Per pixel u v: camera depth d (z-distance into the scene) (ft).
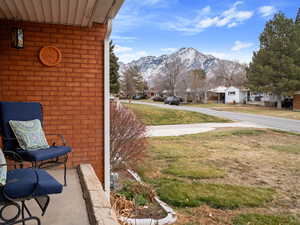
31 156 10.10
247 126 53.72
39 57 13.34
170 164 24.16
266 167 23.86
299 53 92.48
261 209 14.65
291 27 95.96
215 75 176.14
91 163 14.33
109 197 14.17
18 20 13.03
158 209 14.03
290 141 37.99
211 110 91.20
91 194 9.86
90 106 14.23
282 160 26.53
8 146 11.40
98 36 14.19
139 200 14.76
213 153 29.43
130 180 18.78
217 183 18.95
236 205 14.93
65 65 13.76
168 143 35.55
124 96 162.81
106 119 14.40
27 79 13.29
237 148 32.55
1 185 6.17
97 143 14.40
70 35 13.78
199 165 24.02
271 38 98.78
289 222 13.03
